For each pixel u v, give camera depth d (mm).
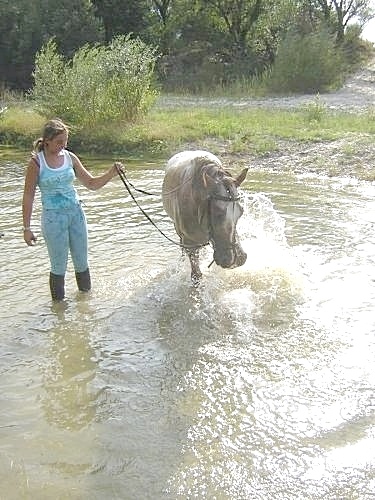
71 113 16938
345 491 3852
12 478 4062
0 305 6668
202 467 4117
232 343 5758
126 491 3918
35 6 29188
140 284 7117
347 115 18234
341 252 7883
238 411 4719
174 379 5203
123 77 17062
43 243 8555
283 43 27578
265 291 6770
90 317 6371
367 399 4785
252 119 17641
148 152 15453
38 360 5574
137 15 31750
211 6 32750
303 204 10312
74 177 6512
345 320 6090
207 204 5953
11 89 29328
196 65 32562
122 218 9617
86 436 4488
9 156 15695
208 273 7250
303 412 4660
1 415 4758
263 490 3889
